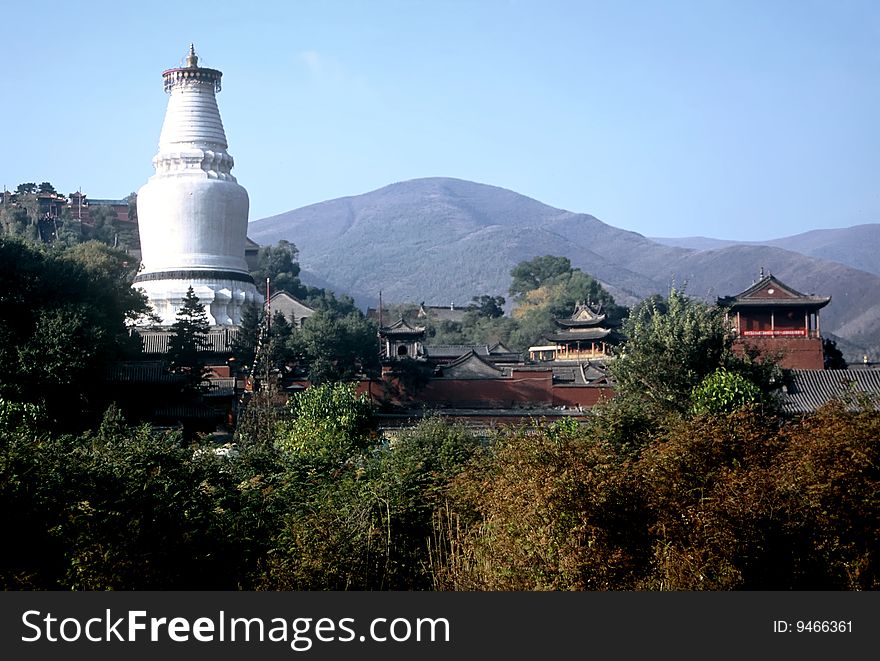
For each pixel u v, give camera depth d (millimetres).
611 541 21047
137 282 97875
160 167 100375
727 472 23203
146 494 22969
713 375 39656
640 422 32875
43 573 20859
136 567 21031
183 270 96562
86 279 65125
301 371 77250
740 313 84312
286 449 39875
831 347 87125
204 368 68812
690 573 20078
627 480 22047
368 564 22766
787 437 26984
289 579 21562
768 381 42688
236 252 100438
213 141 101000
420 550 24359
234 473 29312
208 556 22766
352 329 82250
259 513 25312
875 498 21797
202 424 62250
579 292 157875
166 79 102188
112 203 191375
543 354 128250
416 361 77062
